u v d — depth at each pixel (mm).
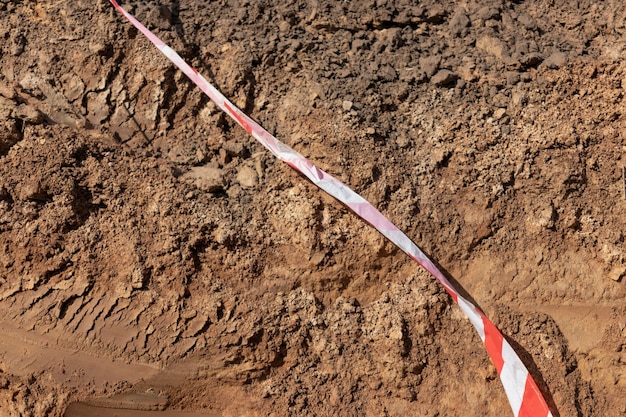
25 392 3215
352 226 3574
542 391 3395
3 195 3410
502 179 3684
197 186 3623
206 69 3881
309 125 3740
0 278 3336
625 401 3451
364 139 3689
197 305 3398
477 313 3432
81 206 3473
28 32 3844
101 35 3805
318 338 3480
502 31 4113
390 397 3414
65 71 3791
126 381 3275
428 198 3668
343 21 4070
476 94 3877
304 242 3529
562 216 3680
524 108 3832
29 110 3539
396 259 3578
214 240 3521
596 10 4211
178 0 4047
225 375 3361
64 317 3307
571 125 3785
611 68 3887
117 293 3357
